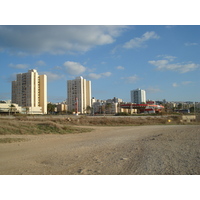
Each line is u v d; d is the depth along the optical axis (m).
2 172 6.82
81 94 148.62
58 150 11.63
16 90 127.62
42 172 6.75
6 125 21.64
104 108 150.38
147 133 22.38
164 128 29.38
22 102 124.69
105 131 26.50
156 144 12.98
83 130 25.95
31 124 23.98
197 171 6.39
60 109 171.38
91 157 9.23
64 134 22.41
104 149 11.66
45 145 13.96
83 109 149.38
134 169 6.83
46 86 129.50
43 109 126.44
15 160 8.89
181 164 7.33
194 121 51.94
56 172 6.73
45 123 25.12
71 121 40.59
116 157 9.07
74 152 10.81
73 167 7.38
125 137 18.69
